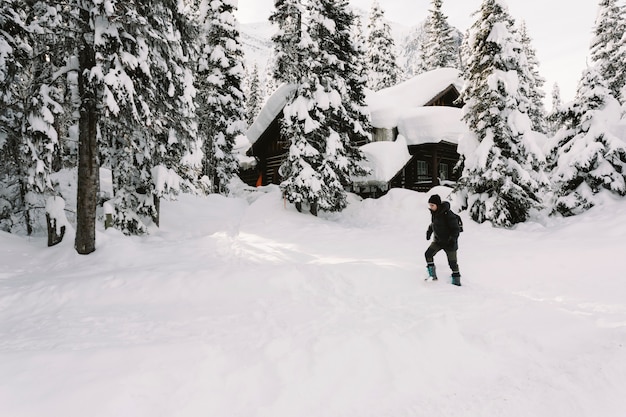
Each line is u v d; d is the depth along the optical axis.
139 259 8.65
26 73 10.84
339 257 8.36
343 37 17.91
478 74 13.82
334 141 16.56
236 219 16.30
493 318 4.82
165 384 3.11
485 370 3.71
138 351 3.60
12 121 10.86
